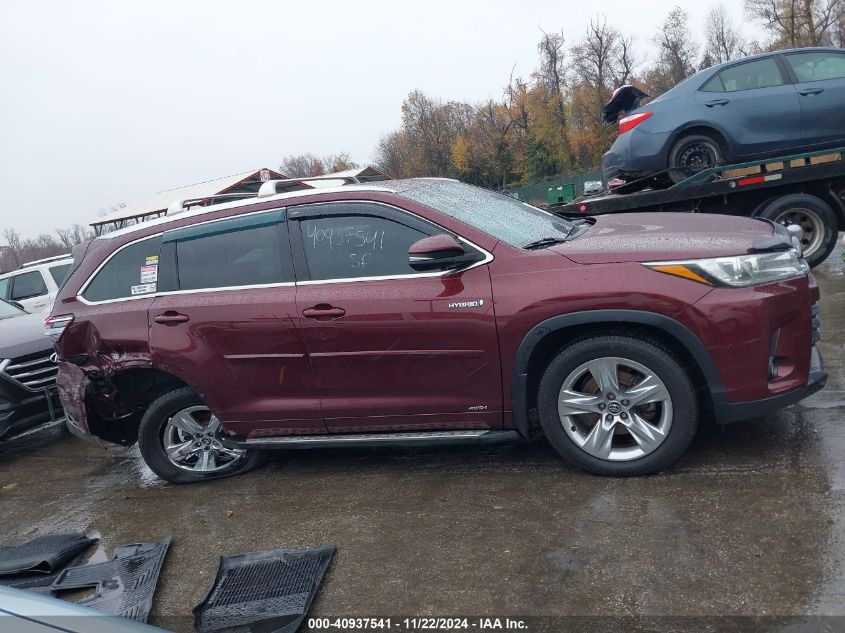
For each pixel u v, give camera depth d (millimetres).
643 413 3809
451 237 3729
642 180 7773
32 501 5008
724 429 4211
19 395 5957
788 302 3549
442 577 3174
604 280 3582
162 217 4973
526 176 49875
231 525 4023
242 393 4297
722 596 2750
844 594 2650
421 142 52938
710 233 3830
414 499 3979
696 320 3494
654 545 3150
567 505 3623
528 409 3898
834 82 7160
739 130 7312
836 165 6922
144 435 4668
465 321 3770
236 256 4297
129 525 4258
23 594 2111
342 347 4008
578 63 50938
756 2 50188
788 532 3086
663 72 55438
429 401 3982
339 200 4129
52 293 12750
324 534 3736
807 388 3637
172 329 4328
